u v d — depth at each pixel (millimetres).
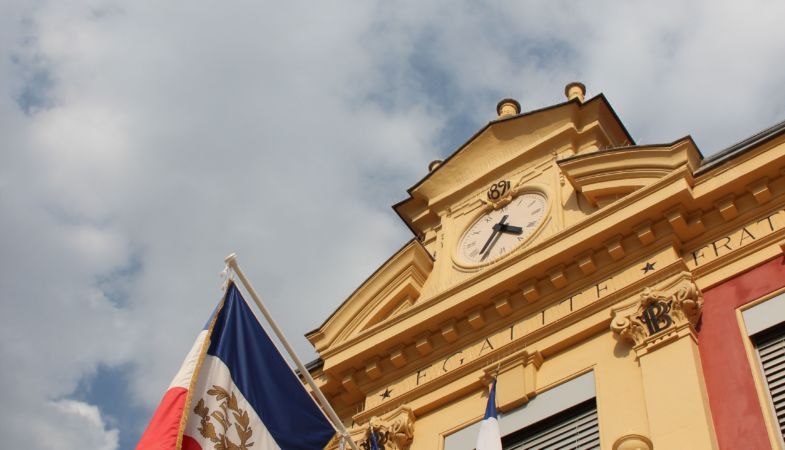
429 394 18328
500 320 18406
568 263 18016
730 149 17859
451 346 18781
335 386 19828
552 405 16438
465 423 17422
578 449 15562
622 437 14719
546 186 20375
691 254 17078
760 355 14953
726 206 16953
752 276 16031
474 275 18953
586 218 18078
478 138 22234
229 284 15016
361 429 18500
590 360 16641
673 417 14477
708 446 13789
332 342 20500
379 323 19688
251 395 14258
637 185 18344
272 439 14133
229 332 14602
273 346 14859
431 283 20562
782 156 16656
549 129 21344
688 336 15531
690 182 17391
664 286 16516
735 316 15625
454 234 21188
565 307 17719
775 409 14133
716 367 15062
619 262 17625
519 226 20109
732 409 14328
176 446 12797
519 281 18312
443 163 22391
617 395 15703
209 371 14062
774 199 16734
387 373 19312
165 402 13227
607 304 17156
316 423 14641
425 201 22625
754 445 13703
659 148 18281
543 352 17344
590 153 19203
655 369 15375
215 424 13586
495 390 16531
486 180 21719
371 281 20875
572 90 22812
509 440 16531
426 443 17625
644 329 16094
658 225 17422
